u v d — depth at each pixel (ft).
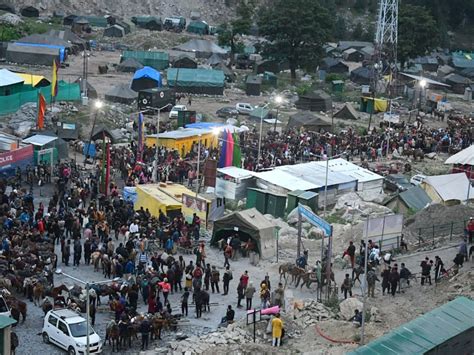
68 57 472.03
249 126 340.18
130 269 162.91
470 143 330.75
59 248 181.98
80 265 172.55
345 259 179.42
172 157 260.21
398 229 182.70
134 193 216.13
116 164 252.01
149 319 139.44
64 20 581.94
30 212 190.90
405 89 460.55
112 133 289.33
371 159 301.63
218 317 151.74
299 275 165.89
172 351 133.69
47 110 304.30
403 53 531.91
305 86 467.11
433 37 549.54
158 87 385.29
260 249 184.55
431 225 197.98
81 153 271.90
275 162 271.28
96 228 185.37
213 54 509.35
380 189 252.42
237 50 543.80
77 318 134.62
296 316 147.02
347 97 450.71
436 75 574.56
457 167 265.34
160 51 490.49
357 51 596.29
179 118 321.93
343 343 134.82
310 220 167.12
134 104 360.48
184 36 582.35
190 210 208.03
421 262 162.71
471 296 148.25
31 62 432.25
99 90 385.91
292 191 226.17
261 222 188.34
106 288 154.51
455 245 184.75
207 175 217.36
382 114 409.08
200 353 132.77
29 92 315.58
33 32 519.19
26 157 237.25
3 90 302.86
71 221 184.96
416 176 257.55
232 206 230.07
